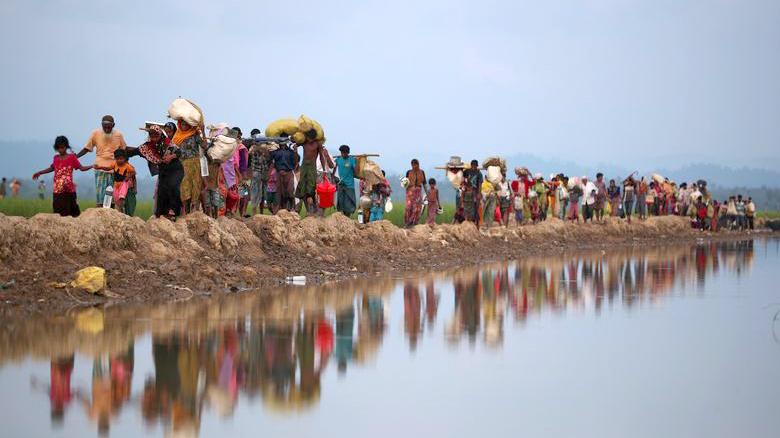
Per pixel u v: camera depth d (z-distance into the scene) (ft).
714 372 78.33
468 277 156.97
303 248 161.58
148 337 86.02
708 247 278.67
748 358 84.64
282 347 83.92
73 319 94.27
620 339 93.76
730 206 411.95
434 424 60.34
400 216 277.64
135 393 65.82
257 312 104.27
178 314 100.07
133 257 121.80
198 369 73.56
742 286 149.28
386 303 116.88
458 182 238.89
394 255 184.24
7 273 105.50
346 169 196.44
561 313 112.06
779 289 144.66
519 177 278.46
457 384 71.87
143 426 57.98
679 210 385.70
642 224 336.90
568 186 309.83
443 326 99.60
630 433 59.31
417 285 140.97
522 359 82.07
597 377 75.56
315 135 176.24
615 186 340.59
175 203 137.08
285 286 132.67
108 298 108.58
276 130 176.86
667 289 142.61
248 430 57.88
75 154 131.85
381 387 70.33
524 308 115.75
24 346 80.02
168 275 121.08
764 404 67.36
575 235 290.35
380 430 58.80
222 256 137.80
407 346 87.15
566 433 59.06
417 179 226.79
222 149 142.82
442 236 213.46
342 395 67.46
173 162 136.15
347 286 136.15
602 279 157.69
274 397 66.18
